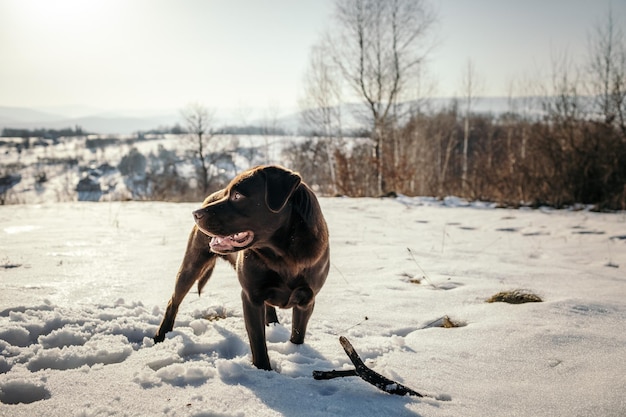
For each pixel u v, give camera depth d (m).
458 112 32.38
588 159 16.17
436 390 2.94
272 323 4.37
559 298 4.99
